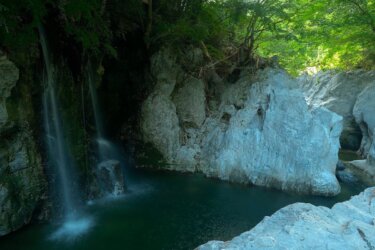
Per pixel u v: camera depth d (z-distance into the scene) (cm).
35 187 910
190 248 830
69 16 920
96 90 1273
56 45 996
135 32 1405
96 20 1012
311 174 1244
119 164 1195
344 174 1436
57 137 1005
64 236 866
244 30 1695
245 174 1323
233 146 1362
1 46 805
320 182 1226
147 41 1392
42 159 943
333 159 1299
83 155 1107
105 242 847
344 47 2045
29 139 898
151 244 843
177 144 1459
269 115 1329
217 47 1659
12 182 848
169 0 1441
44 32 943
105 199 1112
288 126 1294
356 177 1435
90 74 1203
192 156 1448
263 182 1306
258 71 1472
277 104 1328
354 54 2164
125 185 1202
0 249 793
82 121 1135
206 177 1377
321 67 2628
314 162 1252
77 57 1087
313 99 2350
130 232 900
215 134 1445
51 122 984
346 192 1277
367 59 2170
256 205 1118
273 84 1378
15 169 855
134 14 1338
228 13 1525
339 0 1644
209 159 1421
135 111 1503
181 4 1464
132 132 1494
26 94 892
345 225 579
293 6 1459
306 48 1964
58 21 966
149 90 1487
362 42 1855
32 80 911
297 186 1255
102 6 1050
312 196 1226
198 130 1504
